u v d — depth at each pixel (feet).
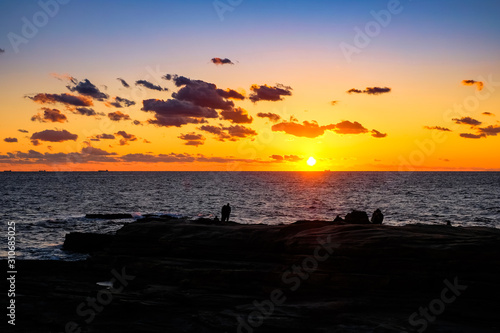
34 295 56.03
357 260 51.57
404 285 48.98
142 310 50.57
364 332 42.16
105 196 367.25
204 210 245.45
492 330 42.52
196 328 45.73
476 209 249.14
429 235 53.67
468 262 48.39
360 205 273.33
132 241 66.33
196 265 58.13
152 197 354.13
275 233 60.85
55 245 122.93
